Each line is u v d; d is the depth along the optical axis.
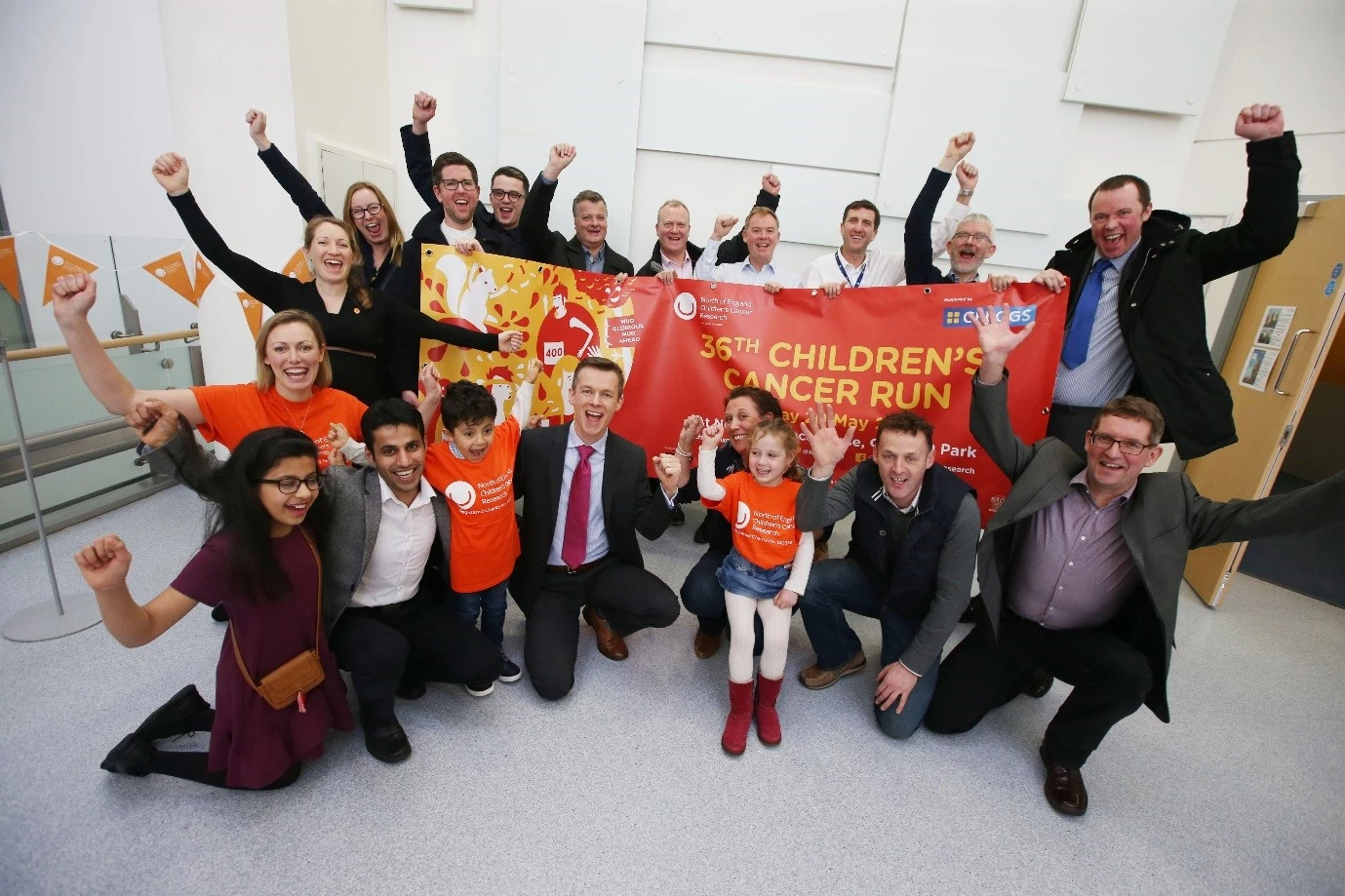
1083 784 1.74
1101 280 2.24
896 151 3.63
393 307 2.28
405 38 3.64
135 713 1.79
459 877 1.38
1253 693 2.31
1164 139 3.61
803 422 2.62
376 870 1.39
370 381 2.23
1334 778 1.90
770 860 1.48
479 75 3.64
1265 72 3.45
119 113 3.87
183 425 1.55
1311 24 3.33
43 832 1.42
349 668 1.65
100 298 2.85
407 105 3.74
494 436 1.98
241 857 1.40
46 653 2.01
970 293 2.38
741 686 1.79
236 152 3.01
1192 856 1.59
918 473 1.75
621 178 3.73
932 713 1.92
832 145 3.67
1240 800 1.79
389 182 3.78
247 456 1.32
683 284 2.61
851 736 1.92
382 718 1.70
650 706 1.99
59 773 1.57
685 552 3.04
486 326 2.60
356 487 1.63
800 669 2.26
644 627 2.14
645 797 1.64
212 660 2.04
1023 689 2.15
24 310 2.49
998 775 1.81
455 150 3.79
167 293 3.18
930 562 1.84
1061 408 2.36
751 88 3.58
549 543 2.02
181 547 2.76
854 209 3.02
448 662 1.82
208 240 2.07
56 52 3.77
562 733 1.84
